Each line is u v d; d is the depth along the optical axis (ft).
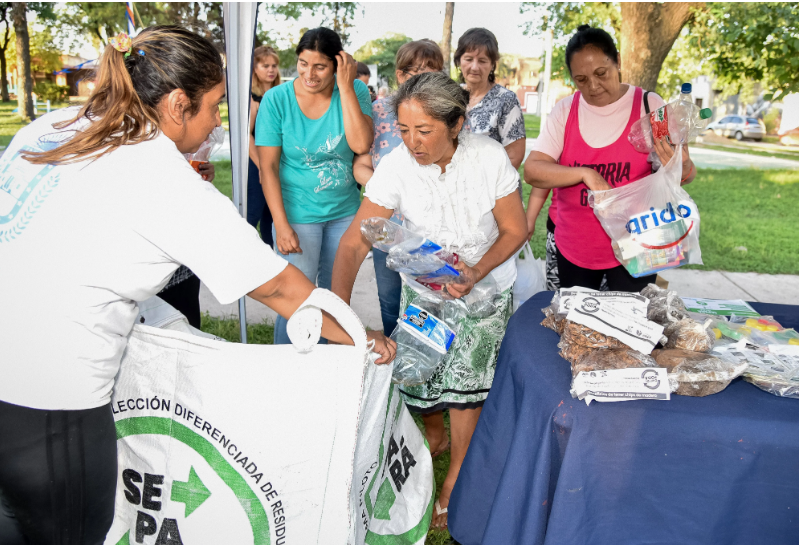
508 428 5.75
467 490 6.20
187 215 4.03
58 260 3.97
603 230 8.43
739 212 30.63
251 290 4.39
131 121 4.11
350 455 4.88
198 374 4.83
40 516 4.34
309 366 4.81
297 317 4.43
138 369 4.94
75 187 3.98
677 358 4.95
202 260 4.10
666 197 7.14
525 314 6.61
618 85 8.06
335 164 9.74
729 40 28.53
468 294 6.88
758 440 4.42
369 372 5.16
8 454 4.12
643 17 25.72
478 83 10.21
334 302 4.53
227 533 5.00
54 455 4.18
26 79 53.88
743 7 27.61
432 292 6.75
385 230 6.25
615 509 4.76
